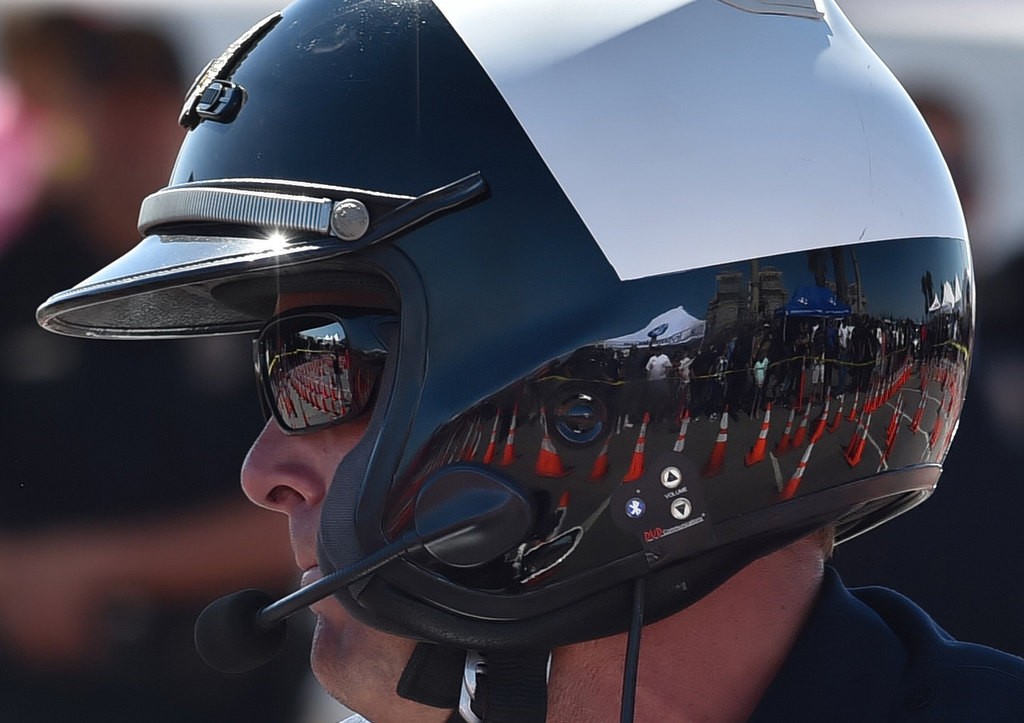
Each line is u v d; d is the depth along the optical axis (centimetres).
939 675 626
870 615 632
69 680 1053
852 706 609
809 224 588
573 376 571
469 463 575
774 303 582
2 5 1061
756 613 615
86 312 714
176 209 616
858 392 597
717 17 603
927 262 615
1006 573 1147
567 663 611
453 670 609
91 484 1029
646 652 610
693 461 579
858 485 605
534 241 574
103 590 1043
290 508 645
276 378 638
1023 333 1161
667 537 579
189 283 599
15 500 1030
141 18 1079
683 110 585
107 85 1055
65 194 1039
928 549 1154
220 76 634
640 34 593
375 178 584
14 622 1048
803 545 626
